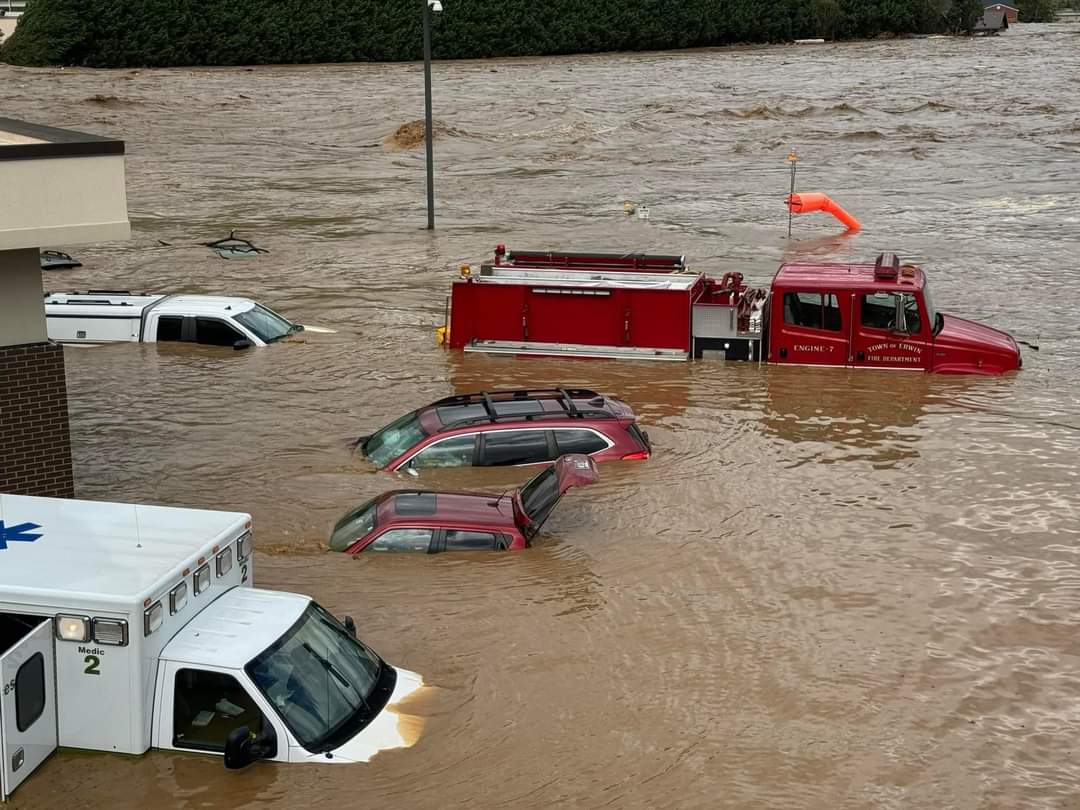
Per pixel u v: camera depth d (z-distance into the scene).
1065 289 28.64
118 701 8.86
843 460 16.84
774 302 21.67
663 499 15.21
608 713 10.12
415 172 53.72
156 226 38.78
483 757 9.35
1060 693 10.61
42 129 15.02
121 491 15.62
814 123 71.69
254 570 12.89
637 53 131.00
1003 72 103.75
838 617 12.05
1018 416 18.91
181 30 112.06
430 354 22.78
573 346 22.39
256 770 8.91
